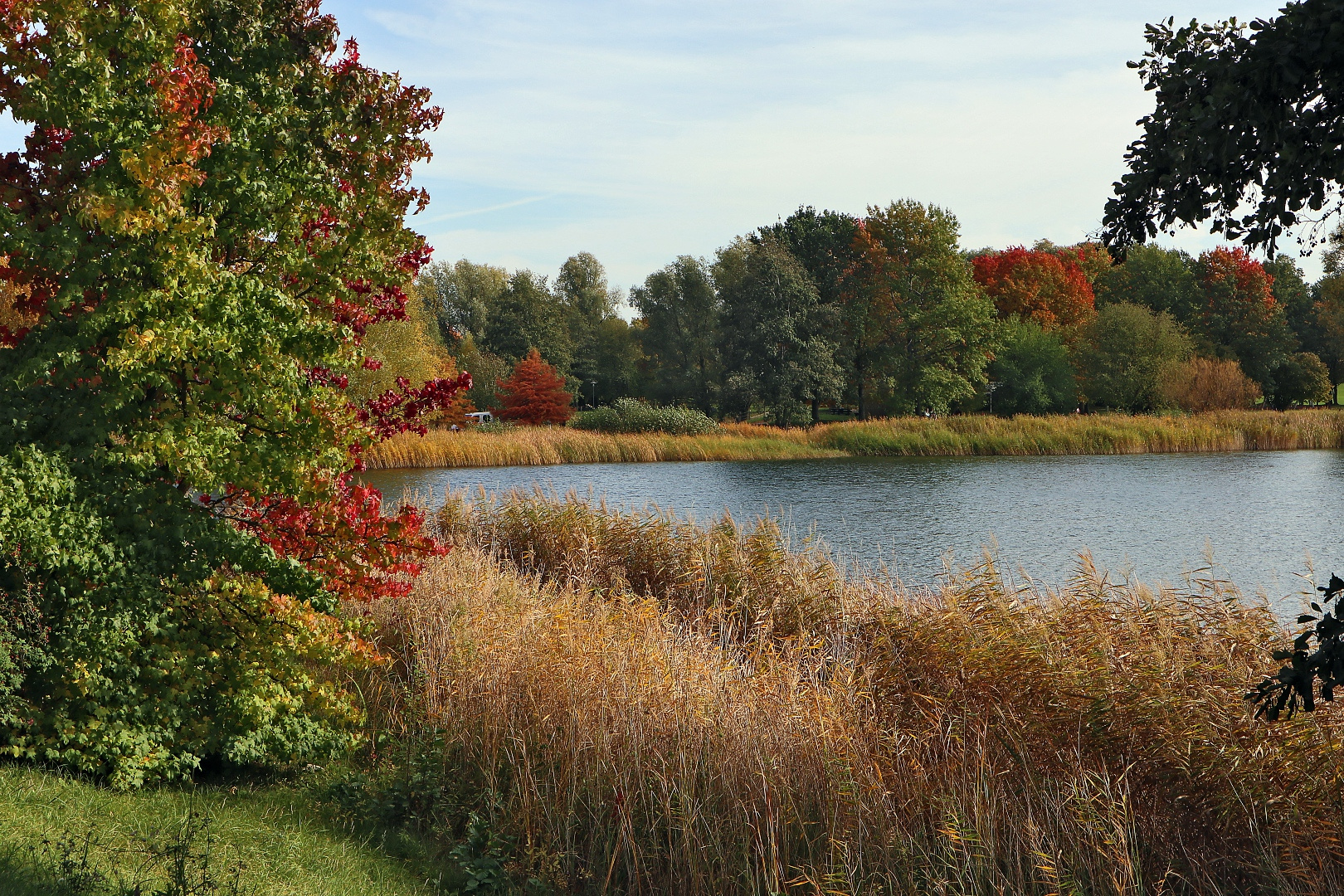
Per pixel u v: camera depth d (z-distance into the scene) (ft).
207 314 20.11
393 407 25.07
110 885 15.15
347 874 19.10
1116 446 142.92
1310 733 21.25
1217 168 11.14
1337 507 81.61
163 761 21.36
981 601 31.86
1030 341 226.58
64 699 20.29
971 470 120.57
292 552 24.08
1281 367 250.78
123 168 19.25
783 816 21.67
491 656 28.35
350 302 24.21
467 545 50.88
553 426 191.42
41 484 18.56
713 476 119.34
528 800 23.27
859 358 240.32
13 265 19.94
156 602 20.76
